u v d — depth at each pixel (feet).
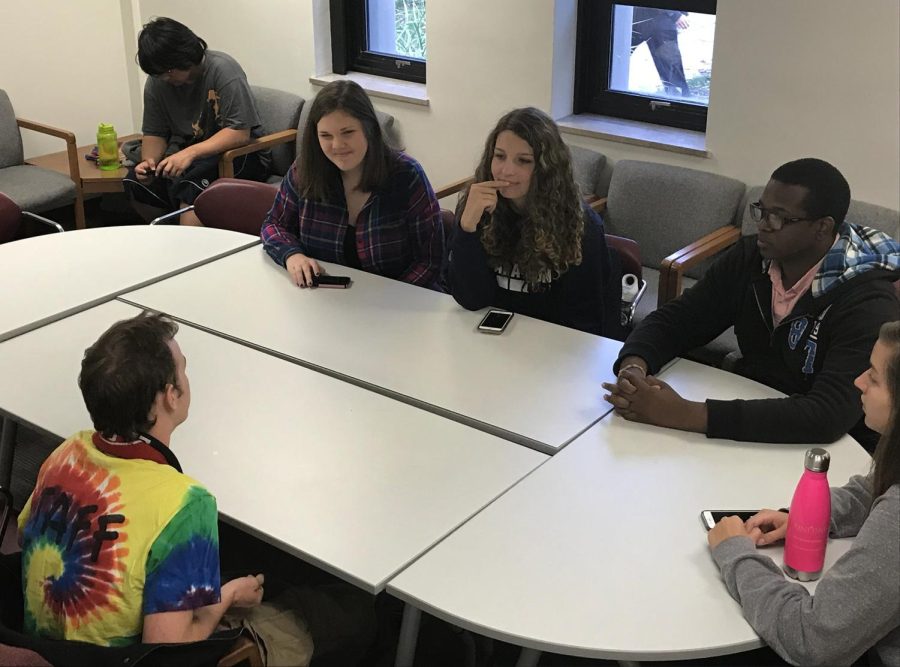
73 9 16.71
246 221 11.49
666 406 6.77
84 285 9.16
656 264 12.59
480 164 8.39
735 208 12.04
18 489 9.78
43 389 7.36
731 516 5.72
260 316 8.54
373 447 6.62
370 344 8.02
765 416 6.61
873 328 6.72
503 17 13.51
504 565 5.52
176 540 5.12
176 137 14.89
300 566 8.38
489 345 7.98
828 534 5.66
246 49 16.37
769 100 11.73
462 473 6.34
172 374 5.39
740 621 5.16
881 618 4.81
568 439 6.70
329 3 15.53
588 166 13.06
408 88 15.21
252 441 6.70
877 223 10.96
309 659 6.08
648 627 5.10
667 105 13.23
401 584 5.37
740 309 7.64
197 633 5.33
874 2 10.63
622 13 13.25
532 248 8.22
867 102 11.05
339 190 9.52
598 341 8.03
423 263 9.78
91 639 5.18
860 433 7.29
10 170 15.31
